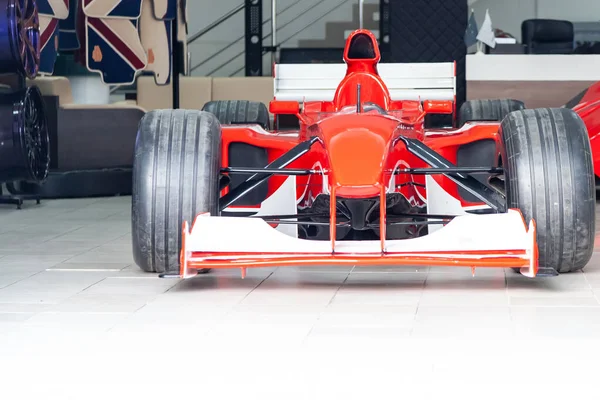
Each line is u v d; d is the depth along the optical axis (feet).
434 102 16.01
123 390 9.08
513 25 57.52
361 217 13.50
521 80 39.88
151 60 31.86
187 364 9.93
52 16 27.37
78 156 30.63
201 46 56.70
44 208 26.94
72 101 31.65
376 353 10.24
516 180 13.75
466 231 12.86
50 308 12.87
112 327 11.66
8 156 24.49
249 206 16.99
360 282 14.51
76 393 9.01
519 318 11.82
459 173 14.67
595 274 14.66
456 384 9.08
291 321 11.84
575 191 13.62
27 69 24.36
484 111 23.39
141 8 30.53
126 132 31.48
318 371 9.59
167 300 13.30
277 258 12.61
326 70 23.75
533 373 9.42
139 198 13.98
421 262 12.44
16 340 11.04
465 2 41.11
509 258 12.63
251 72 49.03
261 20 48.85
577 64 39.45
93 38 29.96
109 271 15.92
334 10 54.75
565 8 56.75
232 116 22.74
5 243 19.71
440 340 10.77
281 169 14.32
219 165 14.35
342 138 13.73
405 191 15.31
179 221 13.89
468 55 40.19
